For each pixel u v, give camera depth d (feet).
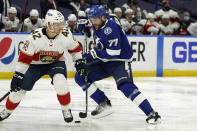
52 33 31.83
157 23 87.76
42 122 36.06
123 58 36.06
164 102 48.52
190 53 80.43
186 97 52.75
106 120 37.32
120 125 35.22
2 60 67.67
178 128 34.55
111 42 34.68
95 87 37.52
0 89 56.65
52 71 33.45
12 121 36.29
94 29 35.60
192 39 80.48
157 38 77.25
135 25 80.79
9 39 67.92
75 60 34.81
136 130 33.40
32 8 92.43
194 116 40.32
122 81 35.53
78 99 49.29
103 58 35.68
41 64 33.86
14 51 68.49
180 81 70.44
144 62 76.48
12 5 78.89
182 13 112.78
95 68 36.96
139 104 35.40
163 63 78.13
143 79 72.18
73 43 33.78
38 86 59.72
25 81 33.42
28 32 73.31
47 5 74.74
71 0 88.74
